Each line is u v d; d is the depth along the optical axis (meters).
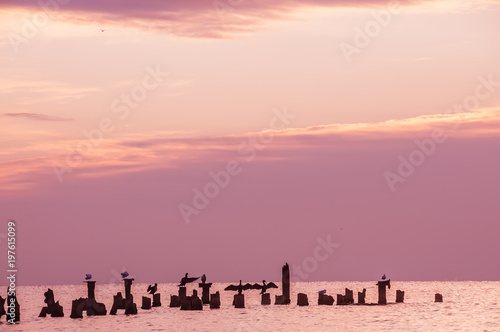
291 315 159.25
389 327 137.88
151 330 132.38
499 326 139.12
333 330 133.25
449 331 131.00
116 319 147.25
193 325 140.00
